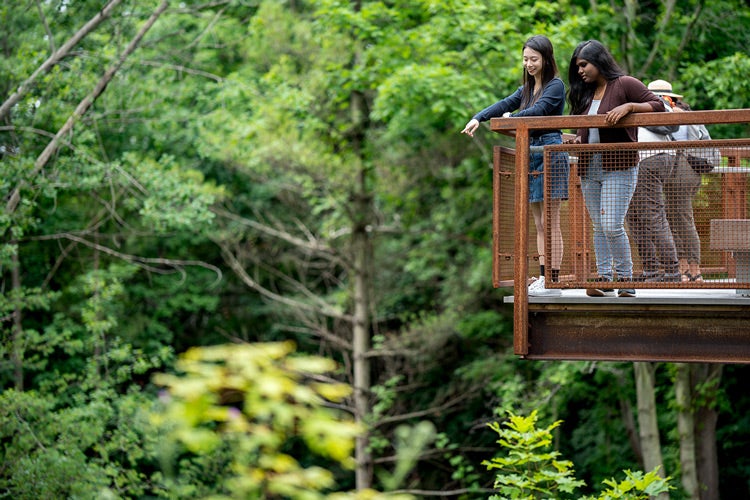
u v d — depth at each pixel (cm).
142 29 1316
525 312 616
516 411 1394
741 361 599
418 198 1773
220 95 1409
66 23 1341
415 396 1853
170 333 1795
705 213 640
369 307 1720
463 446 1808
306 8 1752
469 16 1274
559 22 1276
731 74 1148
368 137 1645
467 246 1800
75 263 1758
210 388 298
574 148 601
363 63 1448
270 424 331
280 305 1834
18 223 1236
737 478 1612
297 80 1480
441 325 1641
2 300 1312
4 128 1267
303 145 1461
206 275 1898
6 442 1234
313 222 1744
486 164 1669
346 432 299
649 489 652
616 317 622
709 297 599
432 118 1488
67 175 1288
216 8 1709
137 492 1237
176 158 1650
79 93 1306
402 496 351
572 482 676
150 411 1233
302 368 313
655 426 1313
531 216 692
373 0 1575
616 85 597
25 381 1677
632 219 624
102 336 1417
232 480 335
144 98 1389
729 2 1277
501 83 1321
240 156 1445
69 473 1143
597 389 1530
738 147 576
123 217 1772
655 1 1395
